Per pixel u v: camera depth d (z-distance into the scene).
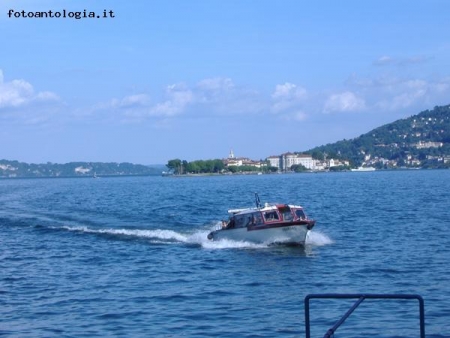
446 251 46.00
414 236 55.38
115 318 29.34
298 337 25.89
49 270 42.56
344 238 55.28
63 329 27.77
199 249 50.62
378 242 52.09
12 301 33.22
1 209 97.19
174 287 36.00
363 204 98.31
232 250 49.47
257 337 26.00
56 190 185.25
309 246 50.50
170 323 28.34
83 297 33.78
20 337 26.70
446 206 89.00
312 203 105.12
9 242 57.47
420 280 36.16
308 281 37.06
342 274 38.75
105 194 152.25
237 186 195.12
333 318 28.39
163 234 59.47
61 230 65.44
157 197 133.25
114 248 52.12
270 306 31.20
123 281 38.12
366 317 28.39
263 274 39.44
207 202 113.00
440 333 25.84
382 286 35.06
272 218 51.22
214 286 36.16
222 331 26.97
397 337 25.52
